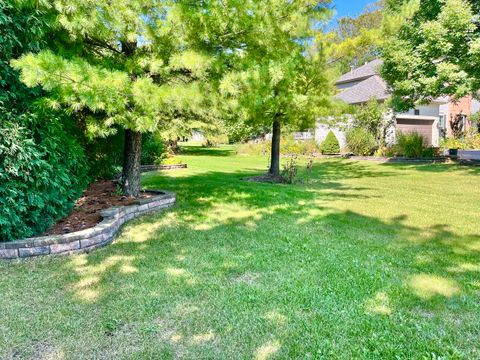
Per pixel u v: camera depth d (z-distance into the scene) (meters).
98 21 4.27
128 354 2.12
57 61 3.52
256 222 5.18
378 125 17.56
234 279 3.19
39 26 3.77
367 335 2.34
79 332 2.34
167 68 4.80
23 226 3.72
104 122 4.71
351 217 5.54
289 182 9.56
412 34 12.12
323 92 8.83
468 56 10.67
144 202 5.67
